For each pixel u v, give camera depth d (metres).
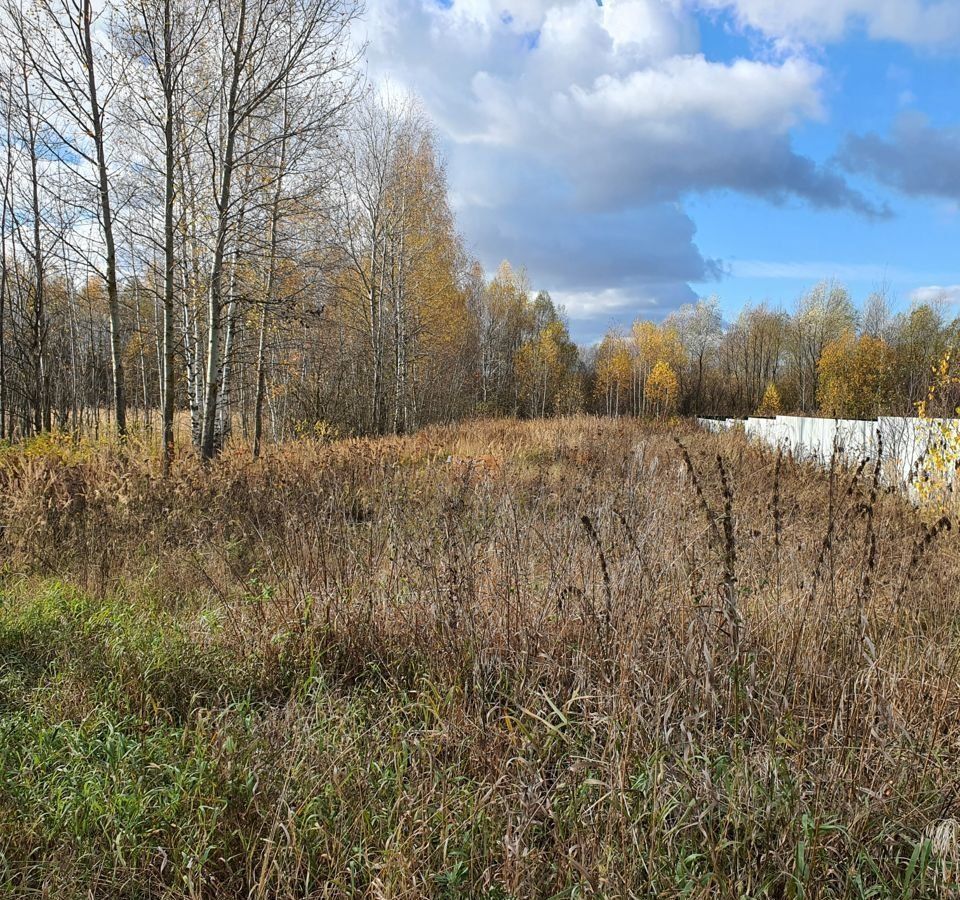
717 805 2.24
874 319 50.78
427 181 24.14
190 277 12.76
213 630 4.07
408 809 2.38
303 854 2.28
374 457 9.68
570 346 58.12
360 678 3.71
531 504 5.61
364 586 4.18
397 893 2.09
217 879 2.30
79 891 2.17
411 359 24.23
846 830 2.17
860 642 2.91
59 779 2.69
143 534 6.14
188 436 17.31
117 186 11.88
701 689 2.79
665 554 3.80
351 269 19.70
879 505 5.75
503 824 2.38
